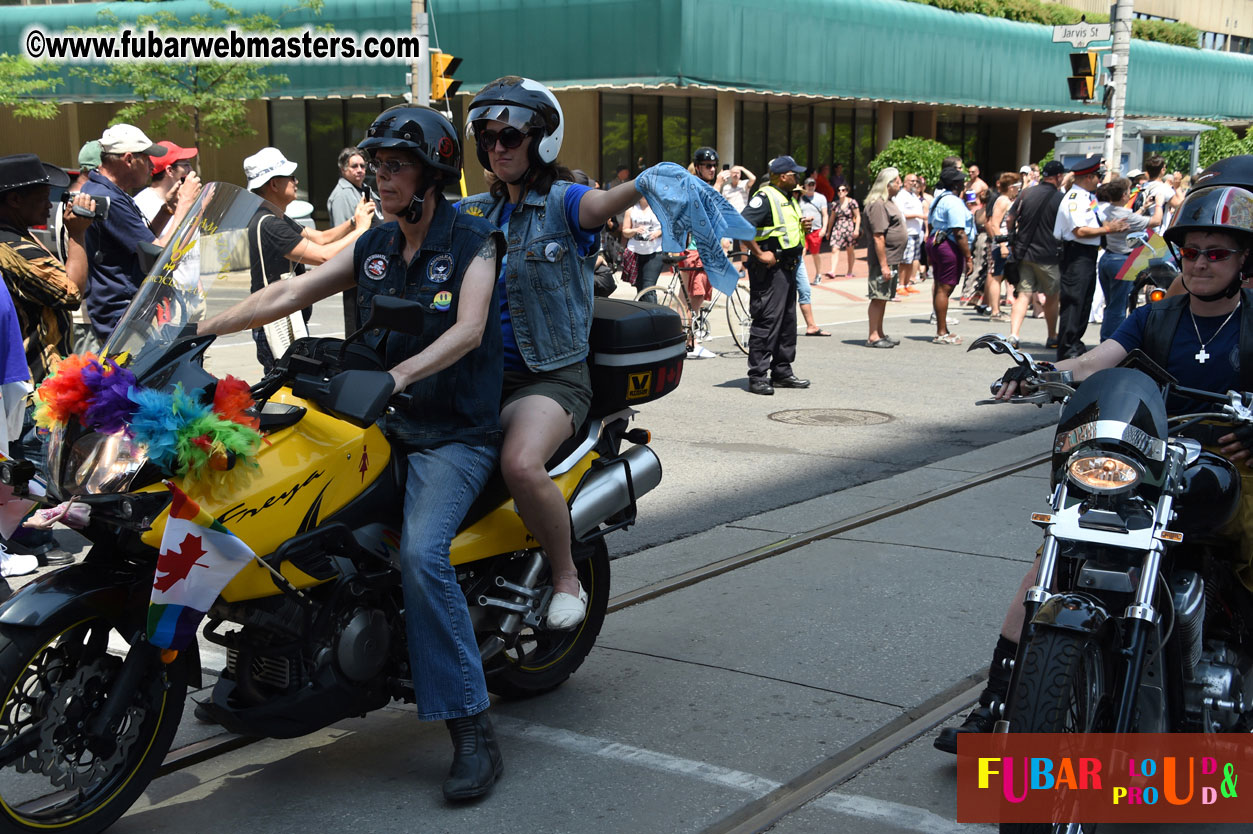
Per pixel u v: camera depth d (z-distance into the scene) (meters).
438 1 22.89
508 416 3.77
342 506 3.33
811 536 6.07
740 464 7.70
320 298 3.62
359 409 3.10
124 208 5.78
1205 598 3.21
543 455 3.69
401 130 3.35
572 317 3.87
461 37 22.83
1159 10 40.31
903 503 6.69
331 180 27.78
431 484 3.49
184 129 22.80
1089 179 11.51
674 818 3.39
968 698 4.17
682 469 7.58
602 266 10.38
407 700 3.62
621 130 24.81
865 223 12.90
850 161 30.81
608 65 21.44
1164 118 34.84
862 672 4.41
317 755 3.83
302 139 27.78
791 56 22.89
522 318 3.85
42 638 2.99
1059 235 11.52
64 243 5.94
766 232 10.02
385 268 3.57
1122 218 11.16
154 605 2.93
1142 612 2.77
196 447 2.93
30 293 5.18
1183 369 3.42
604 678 4.41
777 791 3.54
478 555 3.72
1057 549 2.94
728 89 21.73
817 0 23.31
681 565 5.66
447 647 3.43
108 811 3.21
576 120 24.39
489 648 3.80
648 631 4.86
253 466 3.05
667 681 4.37
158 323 3.23
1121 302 11.38
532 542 3.90
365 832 3.33
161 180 6.73
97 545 3.19
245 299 3.46
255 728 3.27
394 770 3.72
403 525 3.47
